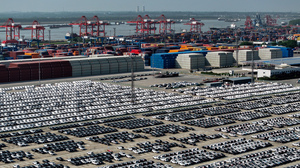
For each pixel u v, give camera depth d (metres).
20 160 122.12
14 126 158.38
